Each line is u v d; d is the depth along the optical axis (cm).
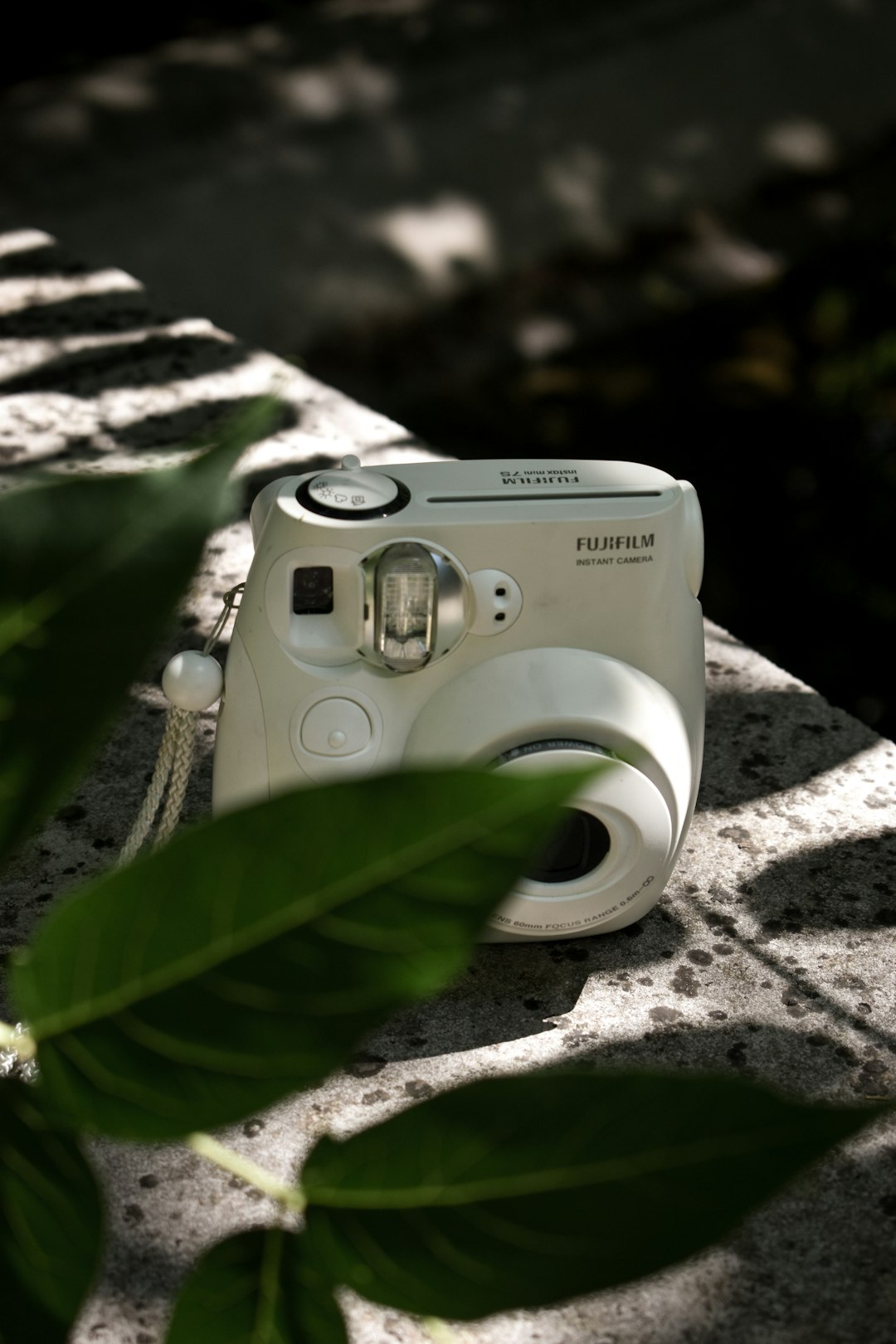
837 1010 68
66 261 113
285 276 178
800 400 175
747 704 80
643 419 170
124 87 201
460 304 182
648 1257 20
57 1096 20
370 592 63
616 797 63
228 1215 62
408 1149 22
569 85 217
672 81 222
